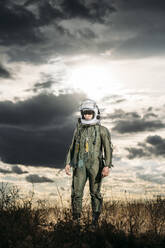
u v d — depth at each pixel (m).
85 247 4.90
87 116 6.27
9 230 5.10
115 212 6.68
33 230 5.32
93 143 6.18
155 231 5.35
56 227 5.42
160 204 6.96
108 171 6.14
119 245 5.09
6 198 5.91
